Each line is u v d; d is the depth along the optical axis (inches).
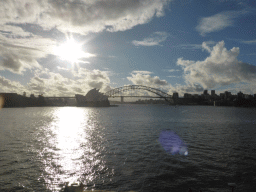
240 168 791.1
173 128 2255.2
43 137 1568.7
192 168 789.9
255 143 1341.0
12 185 627.2
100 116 4566.9
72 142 1353.3
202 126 2496.3
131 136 1641.2
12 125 2507.4
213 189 602.9
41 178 688.4
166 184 636.7
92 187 614.9
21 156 966.4
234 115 5128.0
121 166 815.7
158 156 981.2
